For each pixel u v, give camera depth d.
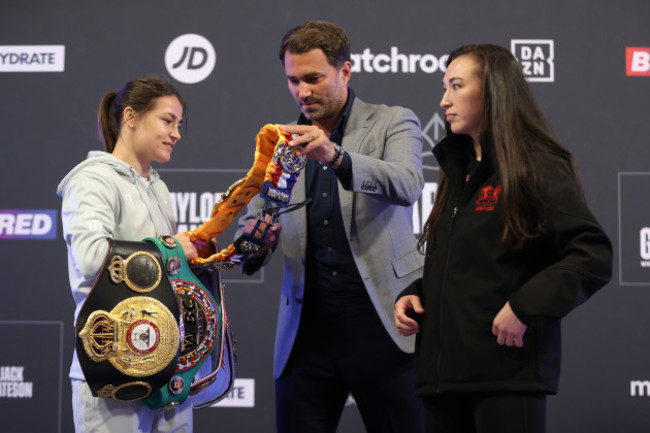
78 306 1.94
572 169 1.73
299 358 2.45
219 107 3.79
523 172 1.67
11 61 3.79
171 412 1.97
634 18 3.72
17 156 3.76
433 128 3.75
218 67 3.80
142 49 3.80
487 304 1.68
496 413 1.65
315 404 2.45
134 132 2.11
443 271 1.80
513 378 1.64
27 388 3.66
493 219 1.71
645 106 3.69
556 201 1.63
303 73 2.32
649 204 3.66
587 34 3.73
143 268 1.84
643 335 3.61
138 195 2.04
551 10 3.74
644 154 3.68
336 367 2.43
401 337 2.35
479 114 1.82
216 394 2.09
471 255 1.73
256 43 3.80
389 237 2.40
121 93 2.13
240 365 3.71
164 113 2.11
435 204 1.98
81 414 1.87
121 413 1.86
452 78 1.84
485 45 1.87
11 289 3.71
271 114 3.78
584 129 3.70
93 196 1.92
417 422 2.40
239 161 3.77
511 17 3.75
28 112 3.77
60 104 3.78
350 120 2.46
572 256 1.58
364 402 2.45
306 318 2.43
